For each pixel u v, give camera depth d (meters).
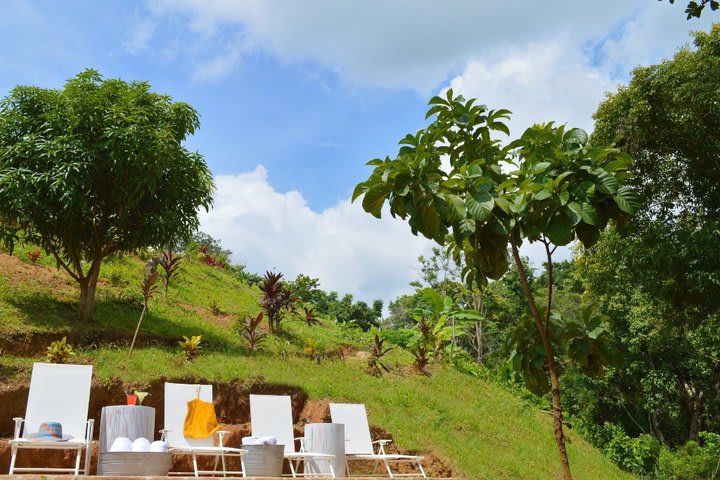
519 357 5.43
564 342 5.34
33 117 10.96
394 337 18.83
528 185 4.50
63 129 10.73
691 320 14.76
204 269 19.00
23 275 12.04
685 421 25.98
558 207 4.60
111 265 14.69
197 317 13.56
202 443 7.52
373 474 9.58
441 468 9.77
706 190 14.00
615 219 4.73
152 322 12.04
